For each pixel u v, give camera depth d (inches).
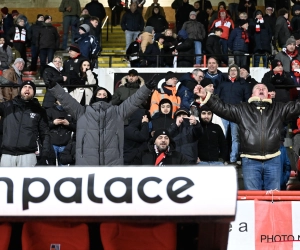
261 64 1883.6
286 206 685.3
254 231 683.4
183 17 2084.2
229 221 354.3
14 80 1376.7
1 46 1718.8
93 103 796.6
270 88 1224.8
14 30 1913.1
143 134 1010.1
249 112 850.8
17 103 893.2
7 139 880.3
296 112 851.4
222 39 1803.6
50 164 881.5
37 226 424.2
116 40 2299.5
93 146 775.7
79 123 782.5
